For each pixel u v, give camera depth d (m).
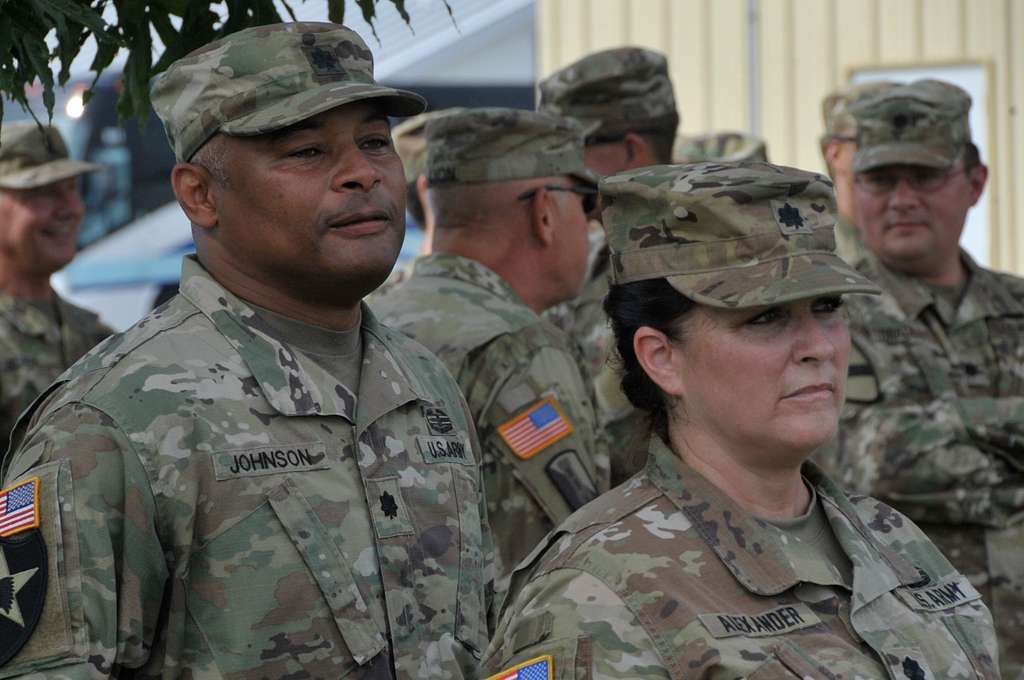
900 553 6.14
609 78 12.32
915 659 5.58
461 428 7.38
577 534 5.75
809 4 20.14
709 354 5.71
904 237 12.11
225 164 6.85
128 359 6.49
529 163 9.44
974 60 19.77
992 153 19.78
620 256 5.98
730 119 20.36
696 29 20.41
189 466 6.32
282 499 6.43
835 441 12.09
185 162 7.00
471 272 9.20
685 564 5.56
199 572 6.30
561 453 8.62
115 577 6.14
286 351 6.79
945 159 11.95
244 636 6.26
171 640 6.27
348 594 6.44
